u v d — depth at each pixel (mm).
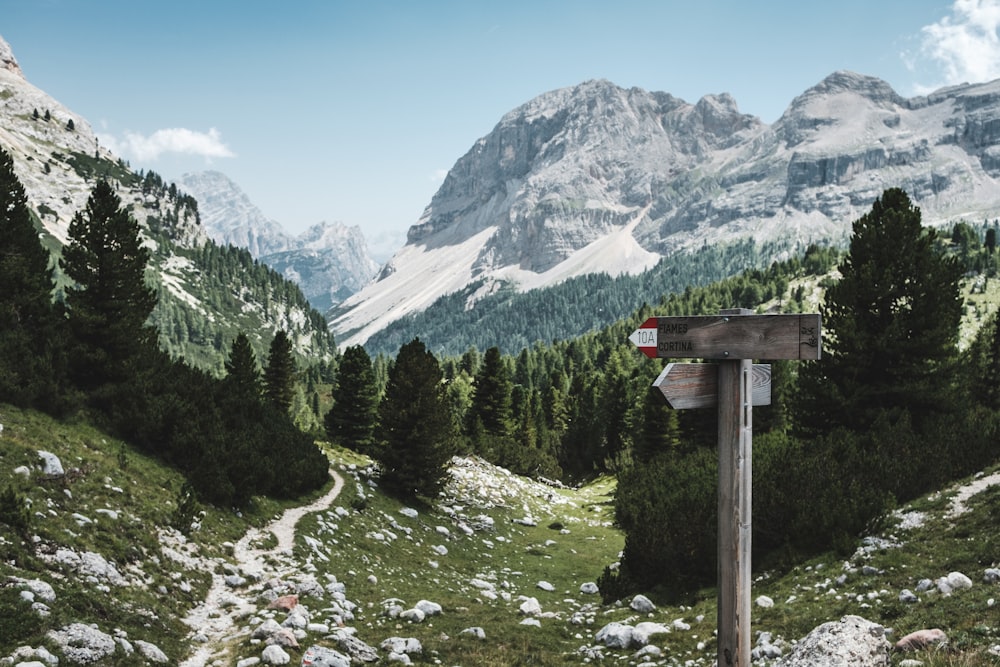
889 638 12797
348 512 37562
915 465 25125
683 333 8695
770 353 8000
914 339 32281
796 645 12023
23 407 29375
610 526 51219
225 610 20125
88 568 17828
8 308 33938
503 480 62375
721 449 8547
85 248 35656
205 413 37125
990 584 14938
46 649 12898
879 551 19641
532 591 30672
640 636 18391
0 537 16734
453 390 124312
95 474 25172
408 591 26438
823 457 26203
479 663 17125
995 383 55156
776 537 23875
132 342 36094
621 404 89375
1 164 37531
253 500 33719
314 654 16125
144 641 15445
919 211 33969
